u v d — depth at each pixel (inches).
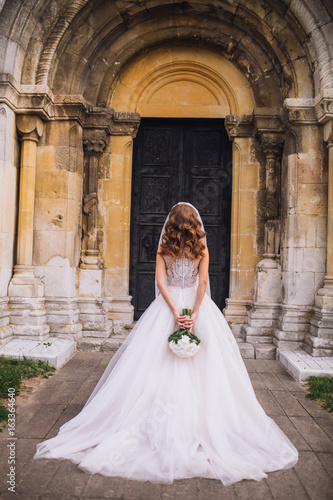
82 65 240.8
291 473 102.3
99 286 244.2
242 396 115.3
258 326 234.7
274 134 243.9
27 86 222.2
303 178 229.5
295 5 217.3
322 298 214.7
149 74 262.4
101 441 107.3
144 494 91.4
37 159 238.4
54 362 188.4
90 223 252.7
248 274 251.8
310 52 224.2
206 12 242.8
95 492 91.6
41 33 224.4
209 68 260.2
